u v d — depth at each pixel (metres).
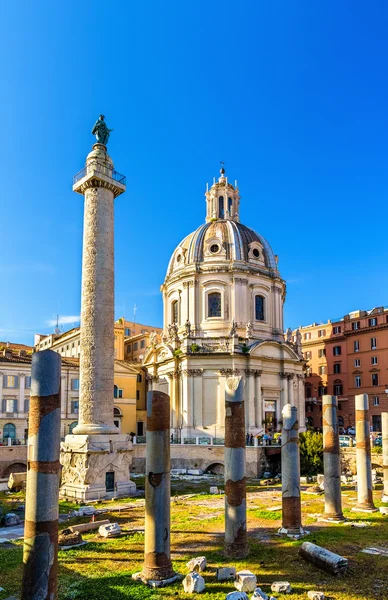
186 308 69.56
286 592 16.62
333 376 90.38
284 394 67.81
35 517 14.97
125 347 96.19
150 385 73.38
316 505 33.50
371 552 21.33
